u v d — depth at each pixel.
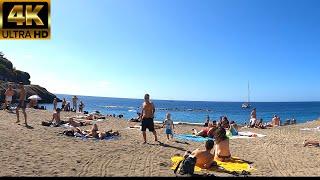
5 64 81.44
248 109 126.12
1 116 22.62
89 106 112.31
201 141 17.27
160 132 20.66
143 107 15.63
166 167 10.80
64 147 12.84
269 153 14.46
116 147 13.81
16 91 52.66
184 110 103.75
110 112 75.38
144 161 11.52
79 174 9.24
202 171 10.54
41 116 25.48
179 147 14.92
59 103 84.19
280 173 10.64
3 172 8.72
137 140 16.31
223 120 25.00
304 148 15.98
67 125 20.31
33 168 9.39
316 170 11.20
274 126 31.02
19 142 12.87
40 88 80.19
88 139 15.36
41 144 12.97
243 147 15.97
